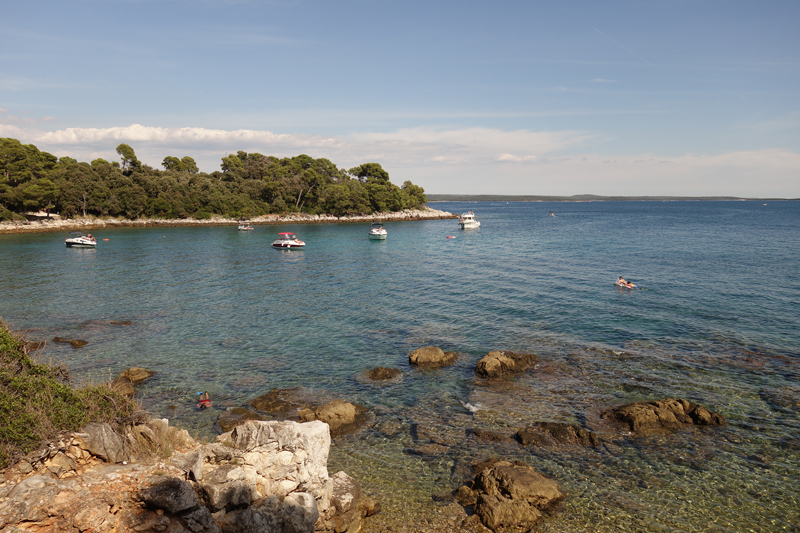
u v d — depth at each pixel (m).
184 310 37.84
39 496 8.41
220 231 119.06
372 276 54.31
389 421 19.22
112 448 10.59
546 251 74.38
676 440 17.23
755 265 54.53
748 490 14.30
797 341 27.56
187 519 9.51
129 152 141.88
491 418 19.30
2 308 37.69
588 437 17.23
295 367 25.42
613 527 12.77
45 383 11.55
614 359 25.45
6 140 106.19
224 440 12.59
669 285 43.94
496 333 30.66
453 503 13.95
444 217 188.88
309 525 11.57
